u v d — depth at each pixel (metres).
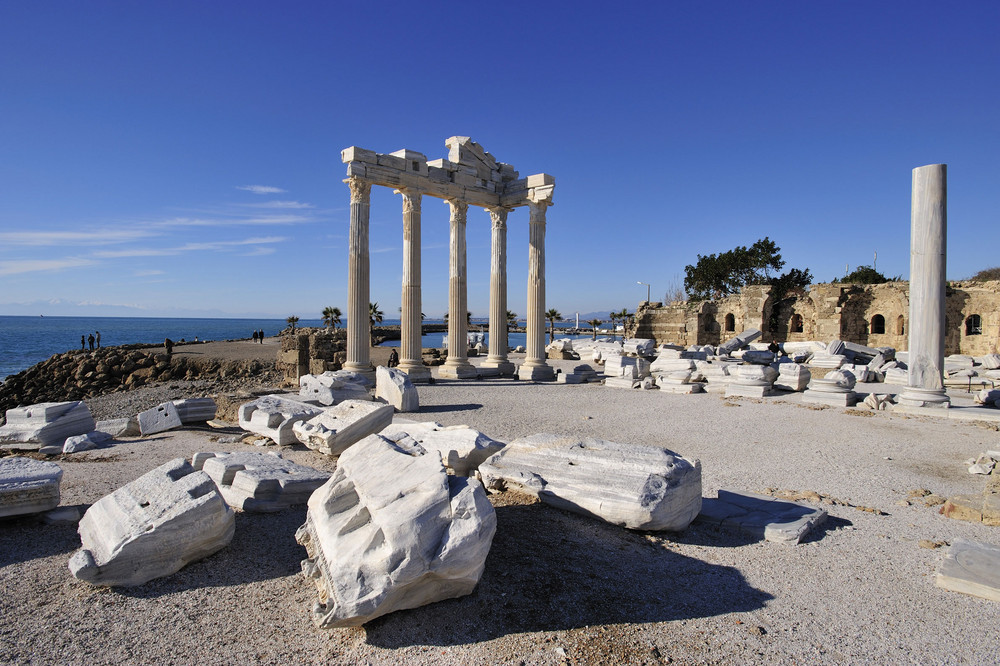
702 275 68.69
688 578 6.16
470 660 4.62
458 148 25.78
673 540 7.13
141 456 11.40
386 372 17.39
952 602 5.72
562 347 40.38
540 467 8.21
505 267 27.84
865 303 41.28
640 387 22.64
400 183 23.28
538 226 26.27
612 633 5.05
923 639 5.07
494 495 8.26
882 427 14.59
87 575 5.52
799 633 5.14
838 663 4.70
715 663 4.68
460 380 25.27
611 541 6.91
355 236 22.19
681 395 20.83
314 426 11.72
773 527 7.31
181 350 48.84
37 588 5.66
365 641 4.84
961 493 9.27
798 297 45.06
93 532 6.13
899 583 6.12
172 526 5.94
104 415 28.25
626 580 6.04
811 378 23.55
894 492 9.30
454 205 26.08
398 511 5.29
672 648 4.86
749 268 65.31
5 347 92.25
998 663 4.71
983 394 17.22
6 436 12.04
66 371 38.44
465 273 26.45
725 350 33.47
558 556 6.46
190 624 5.12
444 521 5.37
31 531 6.99
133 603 5.44
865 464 11.02
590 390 22.25
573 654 4.73
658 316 48.78
